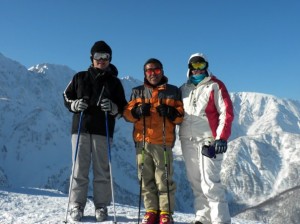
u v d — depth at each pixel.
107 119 3.40
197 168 3.20
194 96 3.25
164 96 3.22
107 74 3.57
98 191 3.45
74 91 3.59
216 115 3.19
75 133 3.48
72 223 3.21
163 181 3.14
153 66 3.24
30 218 3.45
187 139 3.24
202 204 3.20
